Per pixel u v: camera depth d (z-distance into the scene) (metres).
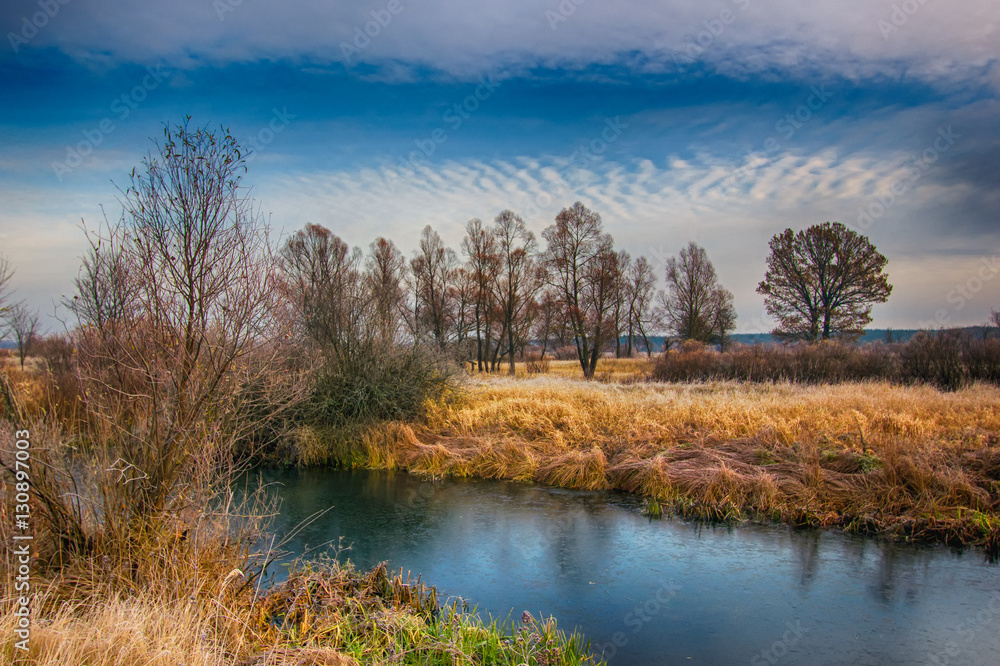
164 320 5.63
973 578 7.36
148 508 5.46
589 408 16.42
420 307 43.78
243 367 6.09
